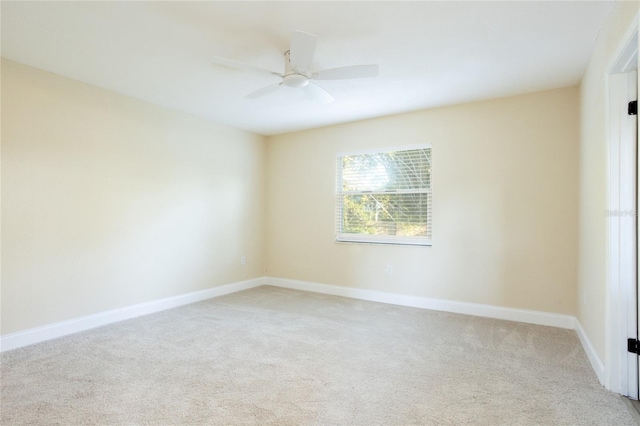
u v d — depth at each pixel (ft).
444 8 6.73
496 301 11.90
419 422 5.86
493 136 11.97
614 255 6.77
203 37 7.93
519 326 10.94
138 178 12.06
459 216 12.55
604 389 6.94
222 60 7.48
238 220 16.10
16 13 6.95
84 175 10.61
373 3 6.57
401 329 10.64
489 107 12.03
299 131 16.55
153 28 7.55
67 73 9.94
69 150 10.27
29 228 9.44
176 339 9.74
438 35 7.76
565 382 7.25
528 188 11.41
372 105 12.67
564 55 8.69
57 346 9.20
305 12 6.89
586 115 9.24
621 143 6.70
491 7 6.70
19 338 9.16
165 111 12.92
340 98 11.88
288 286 16.83
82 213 10.55
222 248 15.28
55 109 9.96
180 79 10.34
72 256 10.31
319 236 15.92
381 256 14.20
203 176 14.43
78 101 10.46
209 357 8.51
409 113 13.56
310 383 7.22
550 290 11.07
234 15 7.03
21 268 9.28
